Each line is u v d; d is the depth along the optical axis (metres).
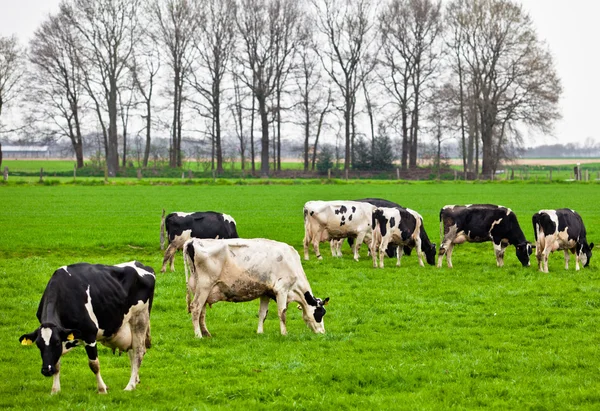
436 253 30.00
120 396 12.07
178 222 24.47
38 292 20.70
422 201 50.94
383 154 93.62
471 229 26.12
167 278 23.14
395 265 26.77
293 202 50.25
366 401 12.07
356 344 15.77
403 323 17.75
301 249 30.72
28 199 51.00
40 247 29.42
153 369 13.91
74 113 92.00
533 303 19.81
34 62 87.25
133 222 38.19
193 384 13.00
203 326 16.45
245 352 15.11
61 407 11.36
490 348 15.47
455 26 85.88
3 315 17.81
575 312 18.64
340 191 61.59
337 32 92.44
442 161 101.44
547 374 13.53
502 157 86.75
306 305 16.92
